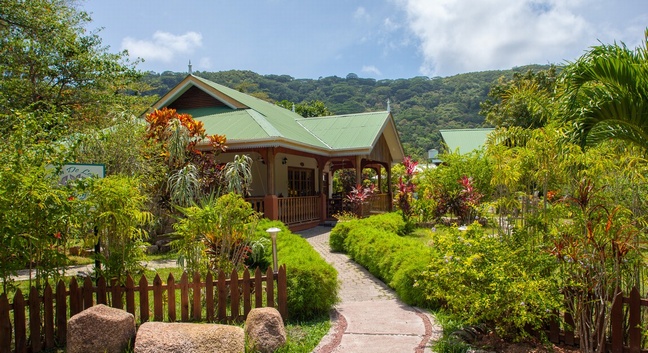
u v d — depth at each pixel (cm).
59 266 527
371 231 1030
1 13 1397
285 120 1950
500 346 465
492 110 3259
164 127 1267
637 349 410
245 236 663
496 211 680
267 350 474
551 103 714
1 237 450
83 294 527
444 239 525
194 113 1795
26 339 502
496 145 589
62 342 511
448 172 1630
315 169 2166
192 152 1288
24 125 560
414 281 641
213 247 662
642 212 492
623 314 436
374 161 2097
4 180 449
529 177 550
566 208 477
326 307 622
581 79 591
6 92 1363
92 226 536
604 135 619
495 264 463
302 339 517
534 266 465
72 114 1520
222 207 649
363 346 492
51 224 495
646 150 584
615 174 513
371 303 684
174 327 444
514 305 432
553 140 509
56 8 1538
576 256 416
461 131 3362
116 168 1034
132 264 559
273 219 1403
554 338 470
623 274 439
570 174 505
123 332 464
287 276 605
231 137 1428
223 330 444
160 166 1170
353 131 1900
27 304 490
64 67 1508
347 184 2411
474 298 453
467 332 501
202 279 628
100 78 1573
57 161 547
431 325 559
